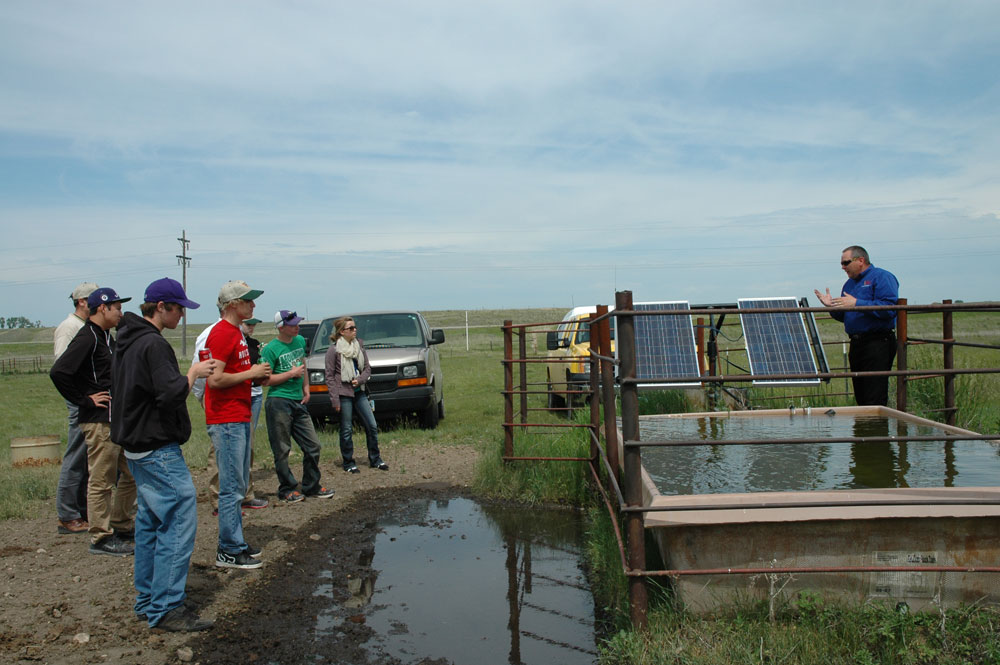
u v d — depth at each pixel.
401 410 11.23
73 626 4.23
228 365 5.12
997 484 4.86
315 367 11.31
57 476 8.53
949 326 6.86
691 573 3.77
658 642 3.64
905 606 3.81
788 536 3.96
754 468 5.63
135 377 4.08
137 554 4.29
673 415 7.68
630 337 3.86
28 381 31.80
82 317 6.20
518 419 11.95
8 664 3.74
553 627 4.32
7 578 5.03
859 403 7.90
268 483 8.14
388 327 12.43
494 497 7.40
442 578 5.16
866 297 7.30
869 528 3.92
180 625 4.20
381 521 6.65
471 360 31.61
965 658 3.45
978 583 3.90
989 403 9.20
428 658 3.91
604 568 5.06
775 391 11.45
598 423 6.88
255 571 5.26
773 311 3.86
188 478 4.29
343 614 4.50
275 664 3.84
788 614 3.88
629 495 3.89
